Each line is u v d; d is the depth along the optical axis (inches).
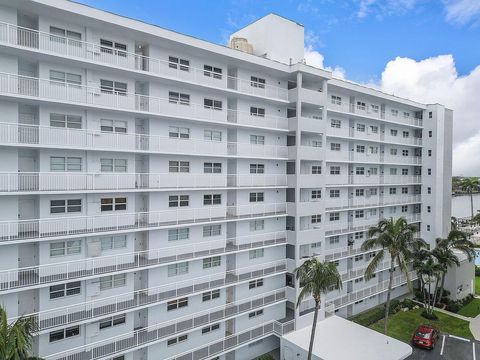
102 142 786.8
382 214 1604.3
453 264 1504.7
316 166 1268.5
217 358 1014.4
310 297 1150.3
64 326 722.2
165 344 917.8
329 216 1384.1
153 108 866.8
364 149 1513.3
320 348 982.4
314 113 1256.8
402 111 1699.1
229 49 969.5
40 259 730.8
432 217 1706.4
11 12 679.7
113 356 788.6
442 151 1713.8
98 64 749.3
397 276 1587.1
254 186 1069.8
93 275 757.3
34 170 749.3
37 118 735.1
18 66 719.1
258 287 1111.0
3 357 475.5
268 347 1128.8
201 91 970.7
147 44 872.9
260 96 1045.2
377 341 1026.1
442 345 1176.8
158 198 900.0
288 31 1255.5
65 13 712.4
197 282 965.8
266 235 1120.2
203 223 939.3
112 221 808.9
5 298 695.1
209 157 994.7
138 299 851.4
